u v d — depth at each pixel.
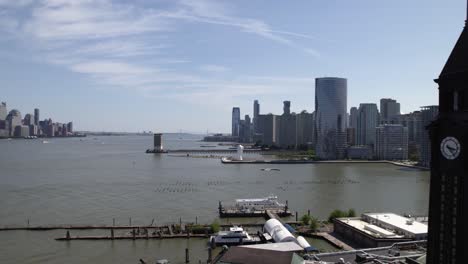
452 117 73.19
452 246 72.81
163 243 180.38
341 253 123.38
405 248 131.00
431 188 76.75
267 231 185.50
